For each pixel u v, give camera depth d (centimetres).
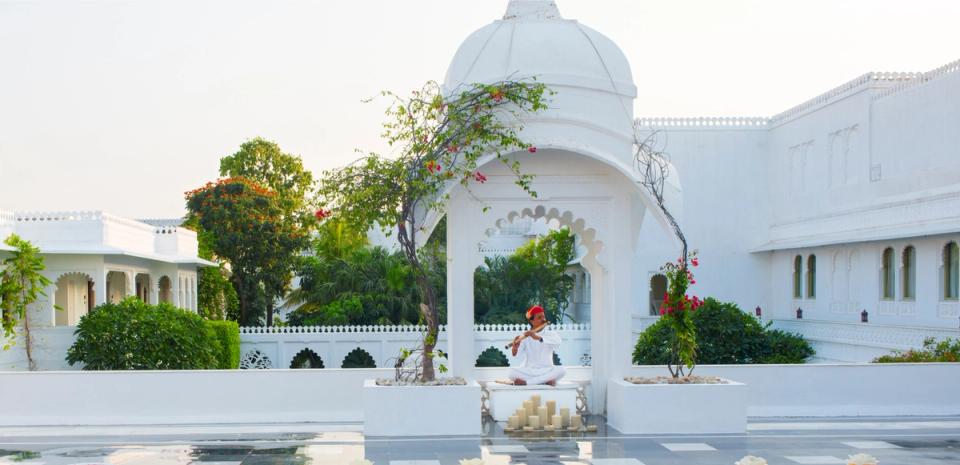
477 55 1423
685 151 5375
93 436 1367
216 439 1328
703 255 5356
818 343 3850
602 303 1499
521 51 1408
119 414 1498
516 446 1232
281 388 1516
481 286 5006
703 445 1248
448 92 1438
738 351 3634
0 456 1202
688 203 5375
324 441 1297
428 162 1332
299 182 6619
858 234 4050
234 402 1508
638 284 5172
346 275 4769
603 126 1423
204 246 4881
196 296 4647
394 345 4459
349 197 1353
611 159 1398
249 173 6462
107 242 3466
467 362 1421
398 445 1245
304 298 5138
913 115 3956
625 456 1165
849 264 4300
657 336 3309
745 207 5391
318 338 4456
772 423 1461
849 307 4300
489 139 1346
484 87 1355
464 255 1424
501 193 1431
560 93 1409
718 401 1342
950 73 3659
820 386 1559
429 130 1372
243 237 5128
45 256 3384
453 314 1423
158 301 4309
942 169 3697
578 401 1480
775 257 5284
